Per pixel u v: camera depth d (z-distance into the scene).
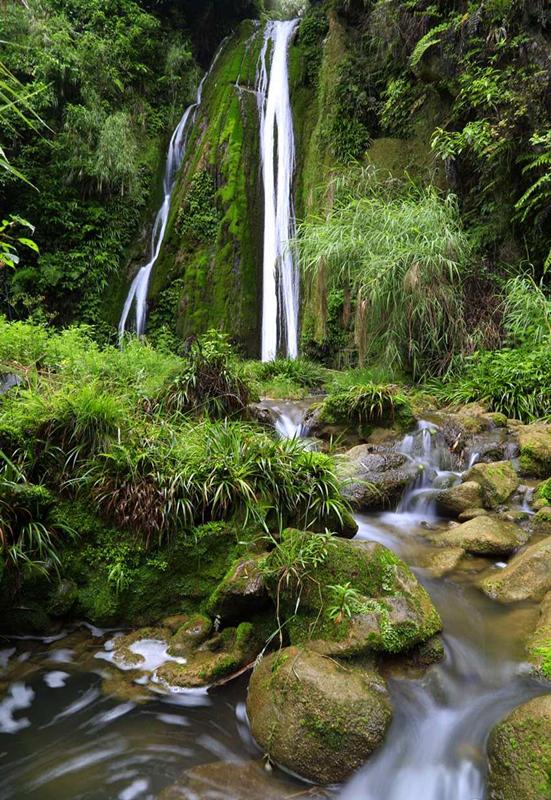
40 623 3.34
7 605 3.31
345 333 10.12
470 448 5.25
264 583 3.05
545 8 6.89
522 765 2.05
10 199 13.68
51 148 13.75
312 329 10.65
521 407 5.89
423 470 4.87
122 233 14.56
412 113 10.65
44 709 2.77
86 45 14.52
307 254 8.42
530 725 2.14
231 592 3.12
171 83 16.23
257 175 13.77
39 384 4.51
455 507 4.46
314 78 13.94
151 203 15.09
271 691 2.53
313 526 3.74
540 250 7.52
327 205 10.09
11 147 13.49
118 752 2.51
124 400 4.57
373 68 11.62
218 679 2.90
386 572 2.96
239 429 4.25
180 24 17.20
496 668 2.73
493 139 7.42
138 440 3.85
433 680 2.70
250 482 3.65
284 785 2.29
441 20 8.67
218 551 3.52
